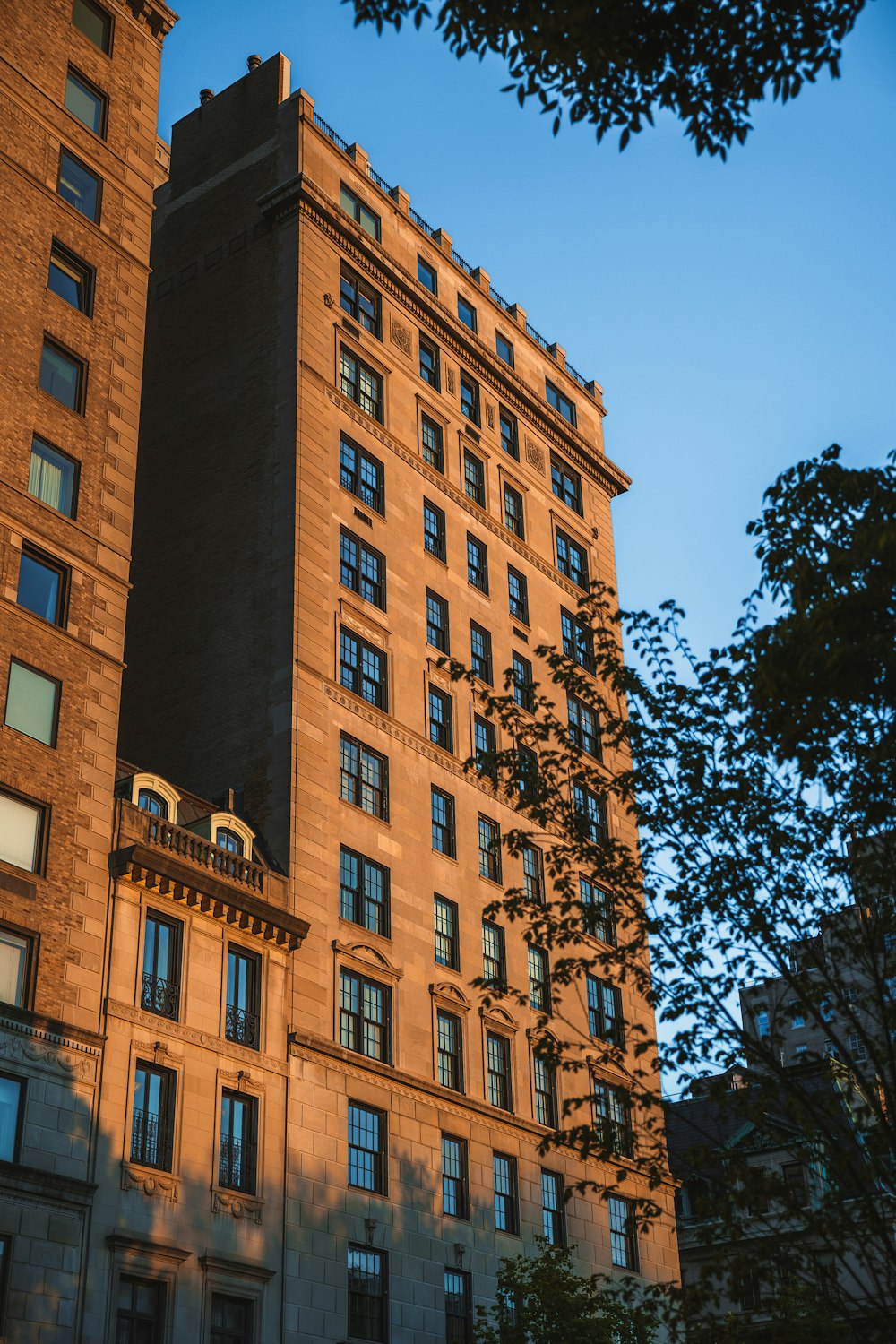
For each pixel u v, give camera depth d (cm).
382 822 4984
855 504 2136
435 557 5775
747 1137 2370
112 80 4862
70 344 4334
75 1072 3591
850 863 2202
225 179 6088
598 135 1970
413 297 6138
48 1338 3297
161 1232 3659
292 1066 4253
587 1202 5275
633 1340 4303
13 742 3741
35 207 4366
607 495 7319
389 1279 4309
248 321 5684
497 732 5791
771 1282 2206
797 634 2019
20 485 4003
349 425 5572
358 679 5166
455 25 1958
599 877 2391
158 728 5128
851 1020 2198
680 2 1877
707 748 2306
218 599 5203
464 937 5181
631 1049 5825
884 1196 2120
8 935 3578
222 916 4159
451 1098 4803
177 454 5634
